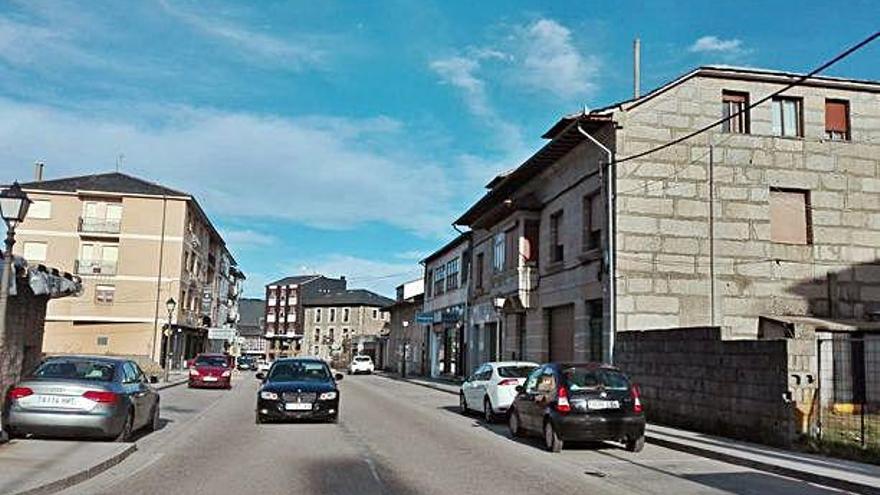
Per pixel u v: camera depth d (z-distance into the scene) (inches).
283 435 605.0
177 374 1957.4
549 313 1041.5
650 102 831.7
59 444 478.6
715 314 810.8
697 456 512.7
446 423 740.0
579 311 907.4
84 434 492.1
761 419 546.9
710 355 617.0
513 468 446.6
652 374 713.6
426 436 615.2
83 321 2240.4
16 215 470.3
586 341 885.8
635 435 528.1
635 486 390.6
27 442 481.1
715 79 847.7
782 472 430.9
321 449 518.0
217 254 3265.3
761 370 550.6
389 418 780.0
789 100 864.3
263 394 703.1
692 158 829.2
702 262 815.7
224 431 637.3
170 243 2305.6
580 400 524.1
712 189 828.6
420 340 2171.5
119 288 2257.6
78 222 2257.6
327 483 379.2
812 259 836.0
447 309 1771.7
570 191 953.5
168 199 2319.1
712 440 561.9
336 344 4244.6
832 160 855.7
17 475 364.5
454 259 1729.8
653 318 799.7
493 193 1211.2
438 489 367.9
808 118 857.5
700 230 820.6
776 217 839.7
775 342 538.0
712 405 611.2
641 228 810.8
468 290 1542.8
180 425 690.8
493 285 1239.5
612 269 803.4
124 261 2266.2
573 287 929.5
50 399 487.2
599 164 856.3
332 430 647.8
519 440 598.9
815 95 862.5
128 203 2288.4
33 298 644.7
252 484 374.9
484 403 758.5
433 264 1987.0
